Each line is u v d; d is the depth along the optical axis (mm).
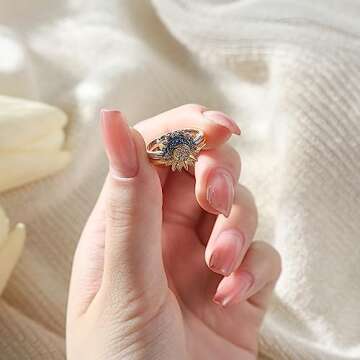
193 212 302
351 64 392
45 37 461
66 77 441
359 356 363
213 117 261
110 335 253
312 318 379
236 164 263
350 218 386
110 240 233
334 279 383
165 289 256
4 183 366
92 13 467
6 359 340
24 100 388
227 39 433
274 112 409
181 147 249
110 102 420
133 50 448
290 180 387
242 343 303
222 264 268
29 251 381
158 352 255
